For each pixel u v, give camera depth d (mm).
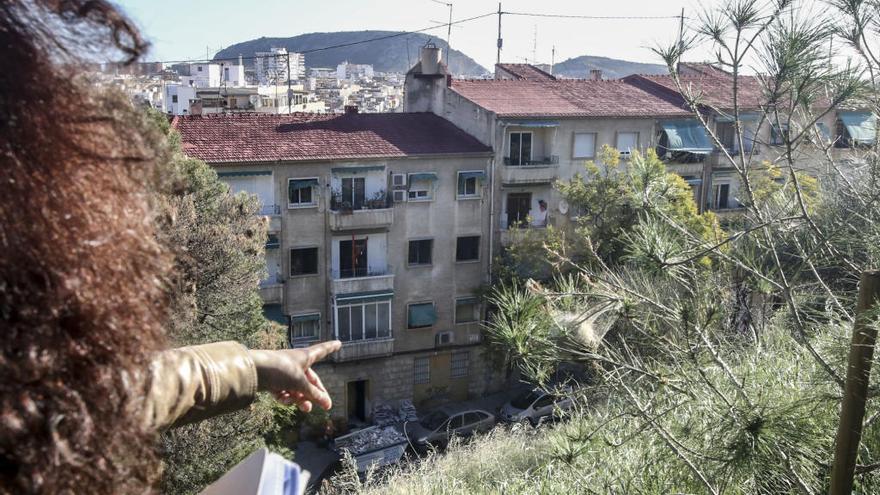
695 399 4039
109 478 937
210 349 1355
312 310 23219
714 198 27047
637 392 4551
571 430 5004
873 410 3996
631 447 5496
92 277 932
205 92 59594
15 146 888
